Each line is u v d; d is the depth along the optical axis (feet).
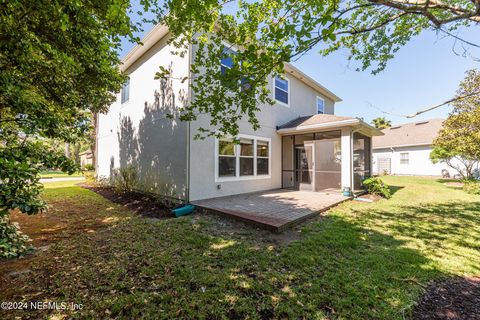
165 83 24.82
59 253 10.64
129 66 32.14
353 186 27.66
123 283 8.04
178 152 22.61
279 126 32.68
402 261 9.72
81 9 9.37
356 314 6.50
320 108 43.70
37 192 7.32
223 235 13.19
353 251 10.79
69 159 8.68
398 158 64.28
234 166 25.95
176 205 20.76
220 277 8.45
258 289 7.70
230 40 10.01
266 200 22.62
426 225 14.99
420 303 7.04
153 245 11.55
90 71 15.15
